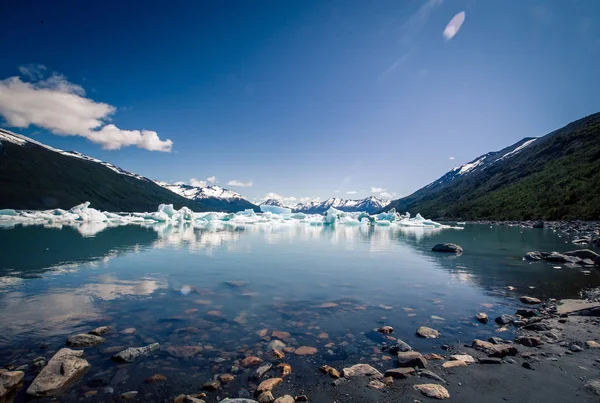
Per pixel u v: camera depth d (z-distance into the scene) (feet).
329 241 97.96
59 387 15.72
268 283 39.24
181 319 26.03
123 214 312.91
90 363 18.45
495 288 37.91
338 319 26.63
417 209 609.01
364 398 15.51
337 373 17.76
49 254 61.26
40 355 19.35
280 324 25.29
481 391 16.10
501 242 96.89
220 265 51.67
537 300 32.17
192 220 223.30
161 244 81.41
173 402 14.93
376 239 107.76
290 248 77.25
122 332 23.12
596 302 31.32
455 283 40.37
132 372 17.61
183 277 42.04
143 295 33.04
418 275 45.19
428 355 20.12
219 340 22.04
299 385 16.66
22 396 15.19
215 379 17.02
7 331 22.94
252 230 147.13
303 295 33.96
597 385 16.46
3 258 56.18
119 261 54.39
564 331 24.41
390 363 19.24
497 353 20.30
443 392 15.81
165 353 19.89
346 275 44.70
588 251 59.77
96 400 14.97
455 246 72.23
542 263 56.39
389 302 31.76
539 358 19.88
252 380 16.98
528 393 15.92
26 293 33.06
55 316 26.22
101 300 30.99
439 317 27.48
